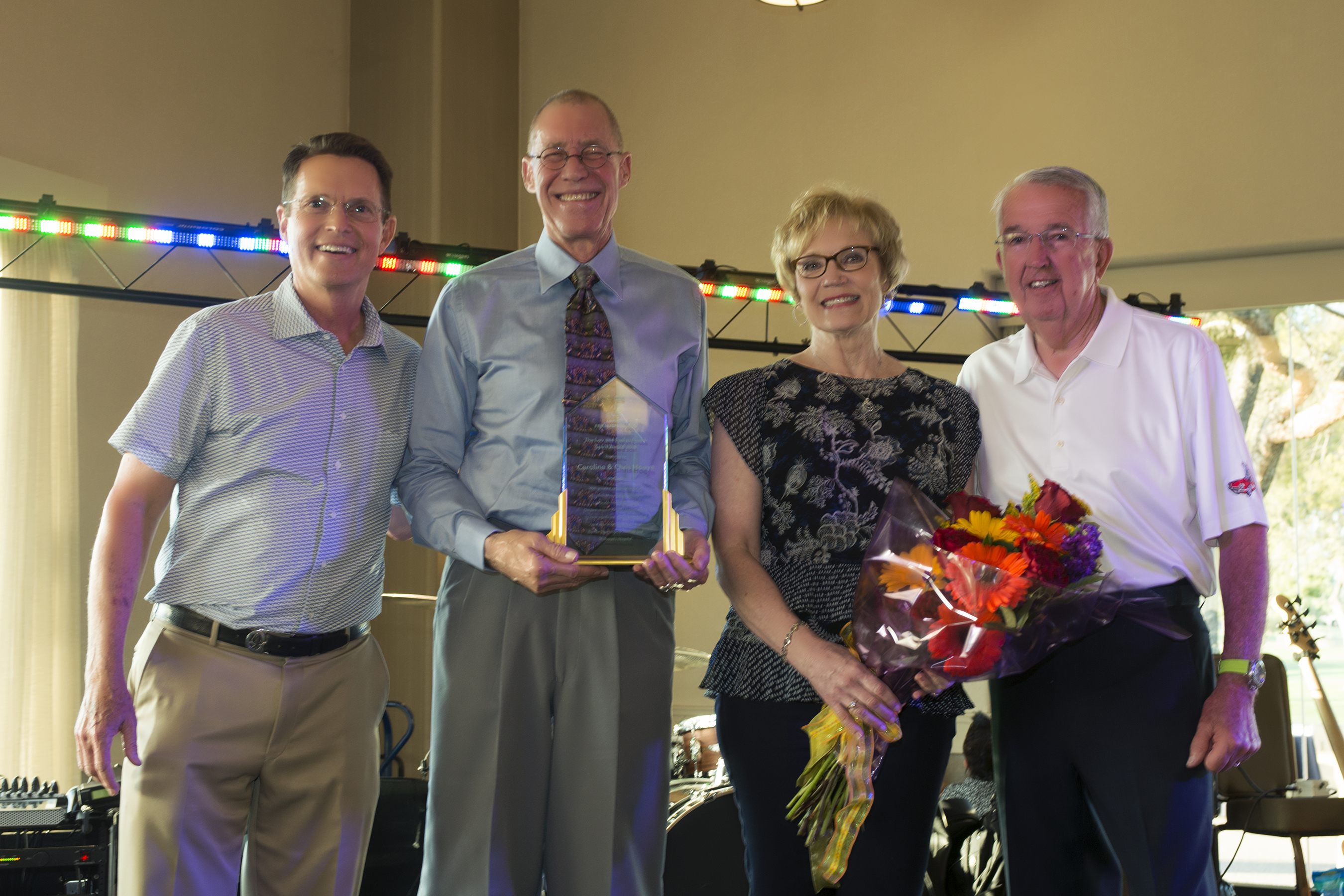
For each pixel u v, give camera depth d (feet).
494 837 6.05
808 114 21.94
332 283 6.73
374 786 6.92
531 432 6.42
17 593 15.96
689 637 20.83
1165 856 6.02
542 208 6.70
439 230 21.02
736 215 22.17
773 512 6.49
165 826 6.23
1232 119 19.52
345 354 6.90
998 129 20.81
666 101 22.76
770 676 6.30
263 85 20.56
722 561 6.54
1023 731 6.42
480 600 6.27
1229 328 20.10
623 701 6.27
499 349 6.52
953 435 6.71
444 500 6.31
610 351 6.58
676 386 7.01
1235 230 19.39
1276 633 18.93
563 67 23.30
